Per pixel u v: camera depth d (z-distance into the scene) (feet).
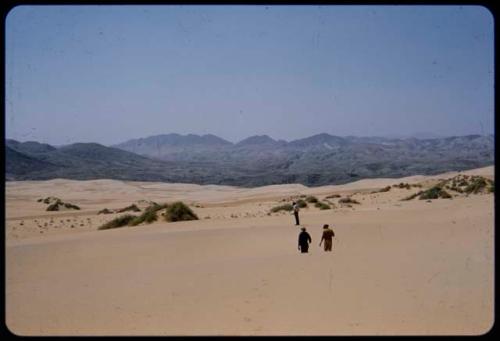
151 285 39.29
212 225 93.86
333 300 31.55
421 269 39.68
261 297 33.06
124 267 51.16
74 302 34.88
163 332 26.99
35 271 51.21
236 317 29.07
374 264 42.42
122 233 86.63
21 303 35.35
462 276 36.88
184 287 37.58
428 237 61.26
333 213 106.11
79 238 80.33
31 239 85.71
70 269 51.37
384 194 170.60
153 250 63.62
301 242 54.85
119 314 30.76
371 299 31.37
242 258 52.95
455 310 28.73
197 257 56.95
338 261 44.80
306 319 28.07
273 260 47.93
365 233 70.79
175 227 93.91
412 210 102.53
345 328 26.32
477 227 66.64
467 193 152.05
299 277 38.34
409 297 31.58
